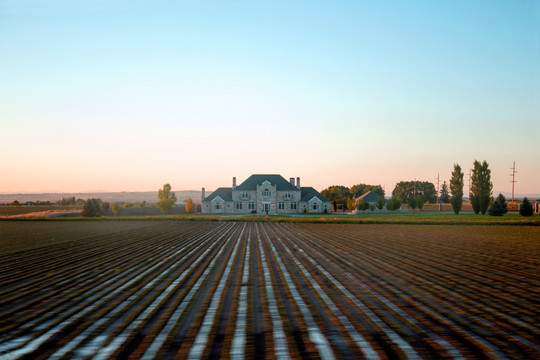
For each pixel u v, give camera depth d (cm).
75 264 2055
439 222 5259
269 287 1490
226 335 965
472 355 838
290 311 1167
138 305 1237
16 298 1330
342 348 880
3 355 841
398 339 934
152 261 2155
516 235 3756
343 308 1198
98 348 880
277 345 898
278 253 2469
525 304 1247
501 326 1027
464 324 1043
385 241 3206
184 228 4678
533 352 853
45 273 1797
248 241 3206
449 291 1423
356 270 1858
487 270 1864
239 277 1691
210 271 1839
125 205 10631
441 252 2522
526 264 2052
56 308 1205
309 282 1581
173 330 1001
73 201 17088
